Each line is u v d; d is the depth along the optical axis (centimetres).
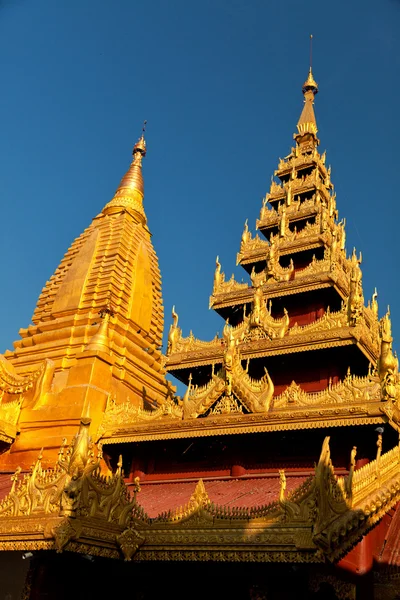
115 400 3039
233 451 2486
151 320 3772
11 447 2928
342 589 1750
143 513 1959
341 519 1642
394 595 1939
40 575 1994
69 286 3594
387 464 2077
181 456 2659
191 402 2592
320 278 3114
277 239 3594
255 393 2427
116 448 2797
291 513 1648
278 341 2833
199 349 3150
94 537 1797
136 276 3706
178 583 2014
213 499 2092
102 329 3106
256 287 3319
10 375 3133
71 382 2945
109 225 3900
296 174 4153
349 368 2634
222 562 1858
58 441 2786
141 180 4491
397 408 2181
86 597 2075
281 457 2383
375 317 3222
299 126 4434
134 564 2062
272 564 1773
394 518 2314
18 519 1888
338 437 2253
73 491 1766
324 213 3566
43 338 3409
